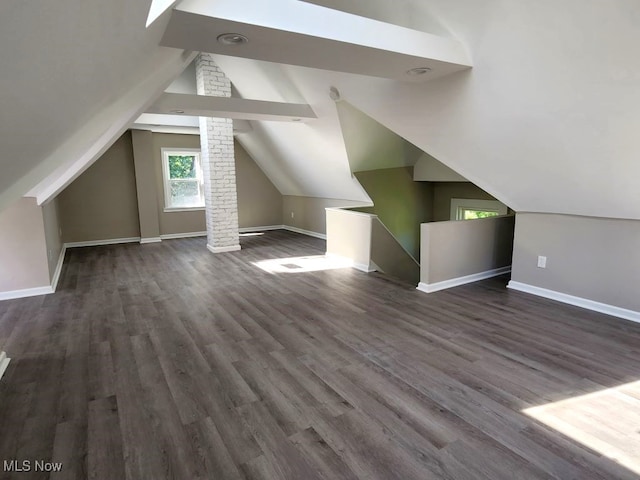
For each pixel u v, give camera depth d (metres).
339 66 2.78
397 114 3.81
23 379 2.45
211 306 3.79
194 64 6.45
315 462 1.73
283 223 9.07
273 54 2.50
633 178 2.76
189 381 2.42
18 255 4.05
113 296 4.11
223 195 6.32
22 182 2.12
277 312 3.61
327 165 6.27
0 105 0.92
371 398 2.22
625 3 1.86
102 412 2.11
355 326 3.26
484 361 2.63
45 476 1.66
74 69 1.19
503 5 2.29
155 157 7.43
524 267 4.09
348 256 5.45
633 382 2.36
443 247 4.19
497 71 2.68
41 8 0.69
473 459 1.73
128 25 1.31
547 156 3.07
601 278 3.46
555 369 2.51
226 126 6.21
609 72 2.19
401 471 1.67
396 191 6.58
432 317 3.44
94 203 7.00
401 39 2.49
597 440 1.85
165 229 7.70
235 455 1.78
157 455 1.78
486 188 4.02
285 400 2.21
